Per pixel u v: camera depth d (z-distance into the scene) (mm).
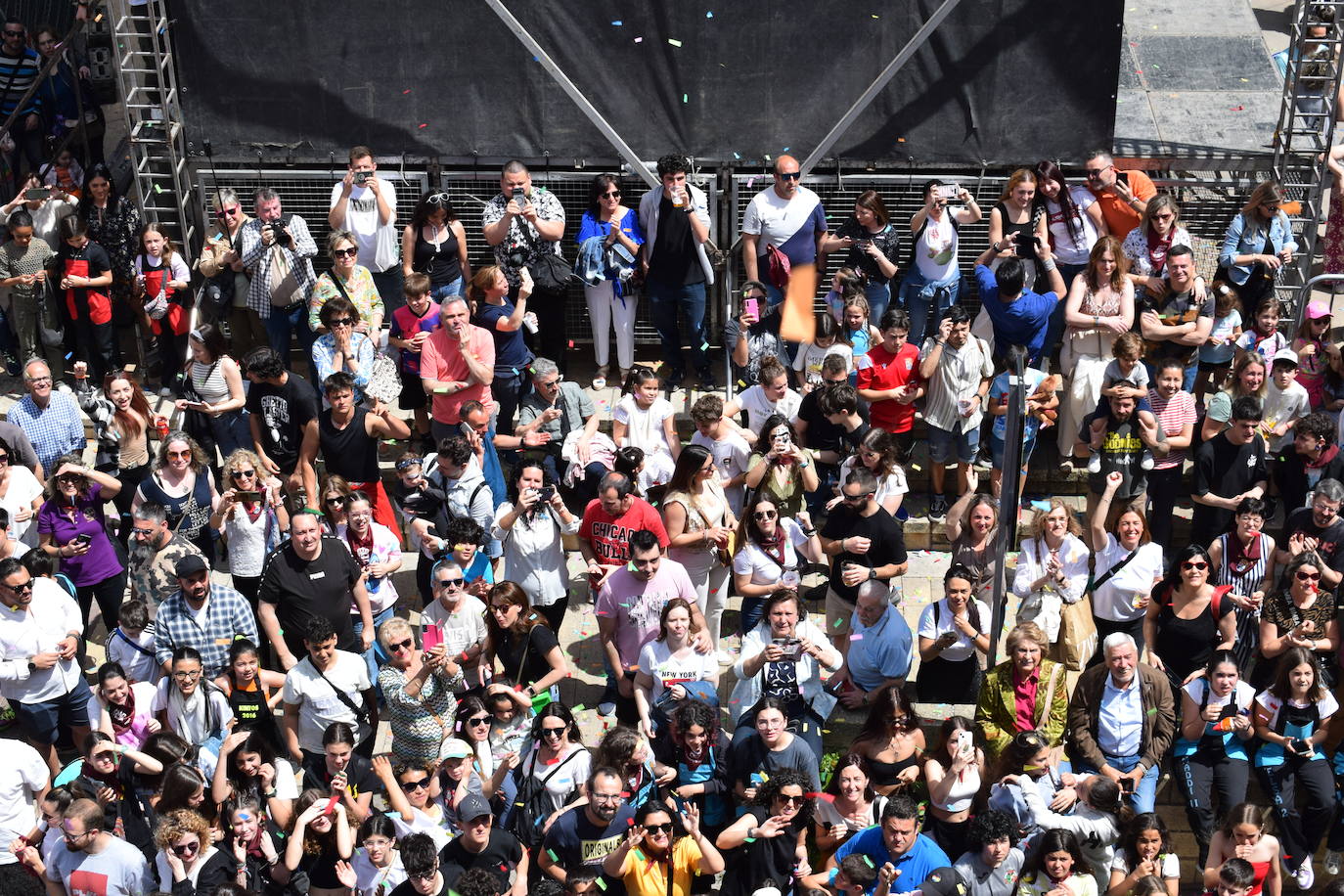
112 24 15703
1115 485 13617
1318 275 16688
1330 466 13625
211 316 15898
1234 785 12156
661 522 12984
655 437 14305
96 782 11898
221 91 15820
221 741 12344
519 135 15945
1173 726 12195
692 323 15477
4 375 16844
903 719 11805
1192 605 12594
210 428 14430
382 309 15266
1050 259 14820
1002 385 14203
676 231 15008
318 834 11508
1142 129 16594
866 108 15617
